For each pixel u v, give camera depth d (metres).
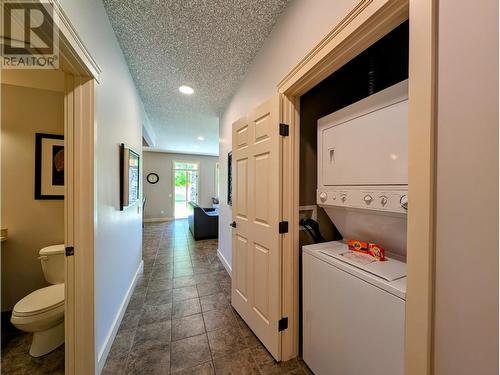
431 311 0.65
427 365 0.65
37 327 1.48
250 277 1.81
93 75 1.25
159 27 1.65
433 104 0.63
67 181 1.23
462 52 0.57
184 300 2.30
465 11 0.57
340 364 1.13
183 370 1.42
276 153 1.47
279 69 1.55
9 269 1.96
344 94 1.83
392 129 1.00
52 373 1.40
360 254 1.26
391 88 1.00
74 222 1.24
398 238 1.18
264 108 1.60
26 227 2.01
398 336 0.85
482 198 0.54
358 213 1.30
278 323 1.48
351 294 1.07
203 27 1.64
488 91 0.52
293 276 1.51
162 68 2.21
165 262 3.46
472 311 0.56
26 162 2.01
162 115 3.71
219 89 2.67
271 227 1.53
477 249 0.55
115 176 1.77
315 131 1.73
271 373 1.40
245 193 1.90
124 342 1.67
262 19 1.57
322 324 1.26
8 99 1.97
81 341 1.25
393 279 0.93
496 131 0.51
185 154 8.02
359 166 1.16
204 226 4.98
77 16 1.06
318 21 1.14
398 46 1.45
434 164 0.64
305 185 1.69
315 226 1.67
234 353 1.57
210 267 3.24
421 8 0.66
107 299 1.57
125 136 2.10
